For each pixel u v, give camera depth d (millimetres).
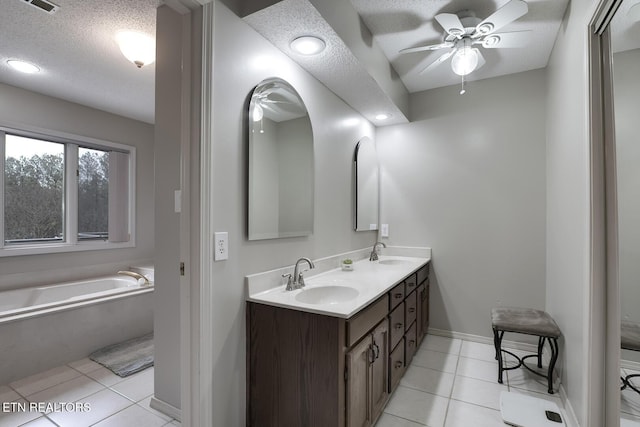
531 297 2736
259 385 1593
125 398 1969
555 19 2031
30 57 2387
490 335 2891
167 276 1796
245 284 1619
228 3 1518
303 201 2098
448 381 2209
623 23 1267
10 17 1907
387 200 3373
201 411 1375
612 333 1366
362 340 1564
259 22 1613
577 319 1676
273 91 1802
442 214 3111
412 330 2463
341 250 2648
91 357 2527
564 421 1768
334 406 1384
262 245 1750
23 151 3051
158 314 1835
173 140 1763
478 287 2949
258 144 1689
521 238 2779
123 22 1972
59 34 2096
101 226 3625
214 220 1437
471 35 2045
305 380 1459
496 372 2342
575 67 1714
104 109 3518
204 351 1382
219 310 1467
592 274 1409
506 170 2842
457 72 2203
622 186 1317
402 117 3092
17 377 2197
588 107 1438
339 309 1413
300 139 2051
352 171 2850
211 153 1407
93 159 3555
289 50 1871
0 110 2822
